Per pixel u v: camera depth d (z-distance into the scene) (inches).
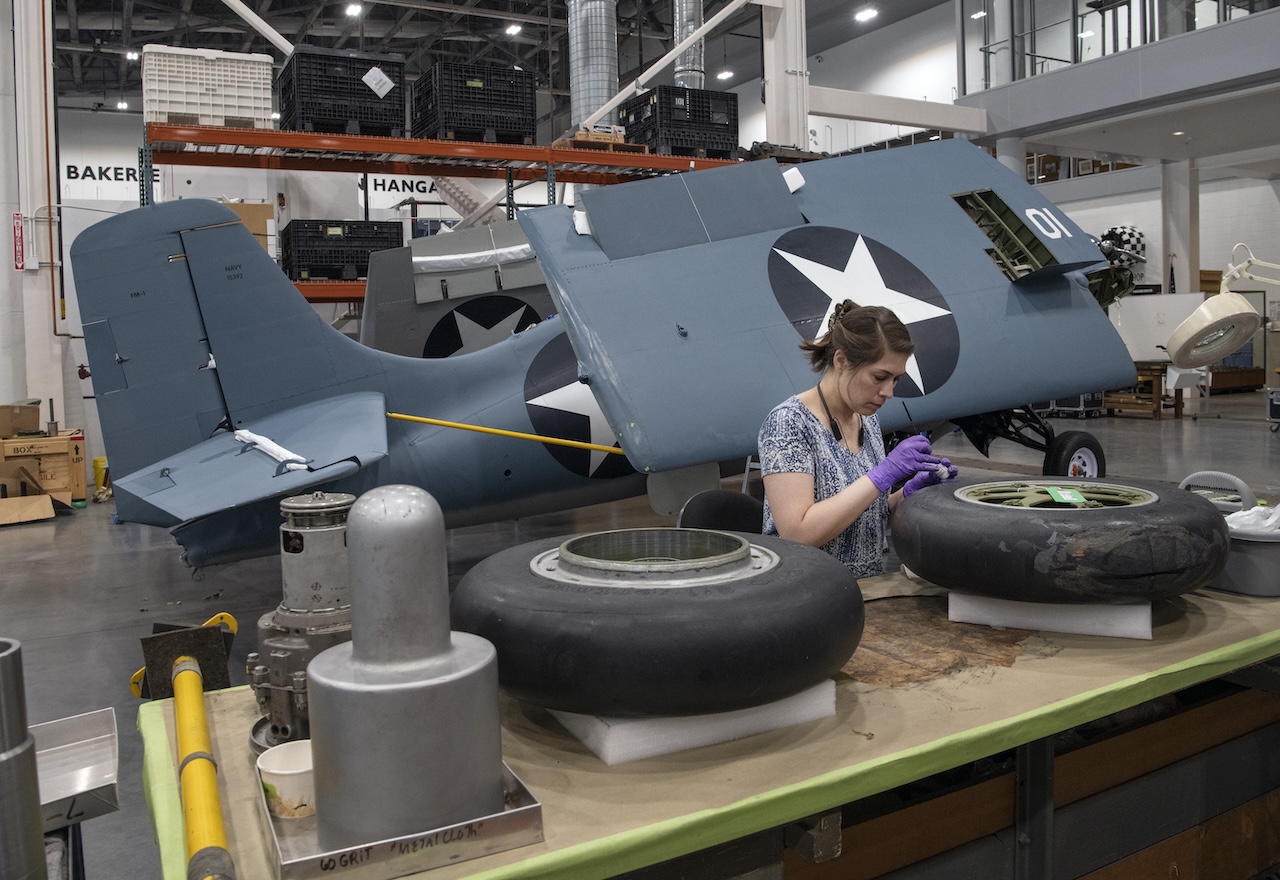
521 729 43.1
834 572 43.1
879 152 157.8
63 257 362.0
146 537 260.8
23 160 328.2
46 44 330.3
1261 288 647.1
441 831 30.1
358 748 29.5
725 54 814.5
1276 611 57.6
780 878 38.7
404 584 30.5
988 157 164.2
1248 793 65.6
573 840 32.2
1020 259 154.0
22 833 30.0
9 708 29.8
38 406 316.5
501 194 347.9
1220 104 421.7
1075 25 476.4
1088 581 49.4
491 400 163.9
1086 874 56.4
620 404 114.8
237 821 35.3
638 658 36.5
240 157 287.3
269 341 156.1
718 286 128.3
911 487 65.2
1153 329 255.0
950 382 134.3
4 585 204.4
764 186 140.6
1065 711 43.5
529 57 797.2
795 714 41.9
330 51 283.0
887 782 38.2
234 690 50.2
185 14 633.0
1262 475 284.5
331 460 127.7
